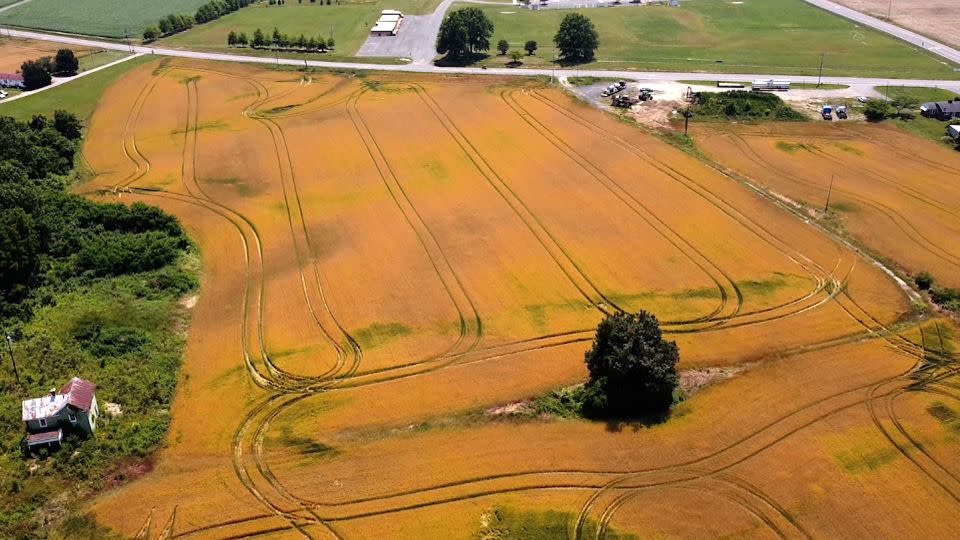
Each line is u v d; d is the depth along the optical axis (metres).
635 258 95.44
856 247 98.19
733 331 81.69
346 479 64.62
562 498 62.12
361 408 72.38
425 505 61.88
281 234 103.50
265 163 125.12
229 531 60.16
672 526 59.19
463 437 68.50
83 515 61.78
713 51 190.12
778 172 118.69
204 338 83.06
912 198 110.00
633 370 68.62
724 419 69.62
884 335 81.25
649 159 123.06
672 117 140.62
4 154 116.12
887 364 76.69
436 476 64.56
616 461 65.50
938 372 75.69
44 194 106.50
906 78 162.00
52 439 66.75
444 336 82.12
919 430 67.88
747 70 170.38
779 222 103.81
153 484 64.75
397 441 68.31
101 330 81.94
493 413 71.19
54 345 79.56
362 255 97.62
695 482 63.25
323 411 72.25
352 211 108.69
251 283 92.81
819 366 76.31
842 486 62.28
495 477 64.31
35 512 61.91
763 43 195.88
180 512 61.97
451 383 75.12
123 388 74.62
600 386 70.38
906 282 90.94
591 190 112.75
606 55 187.12
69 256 96.94
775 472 63.88
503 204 109.12
